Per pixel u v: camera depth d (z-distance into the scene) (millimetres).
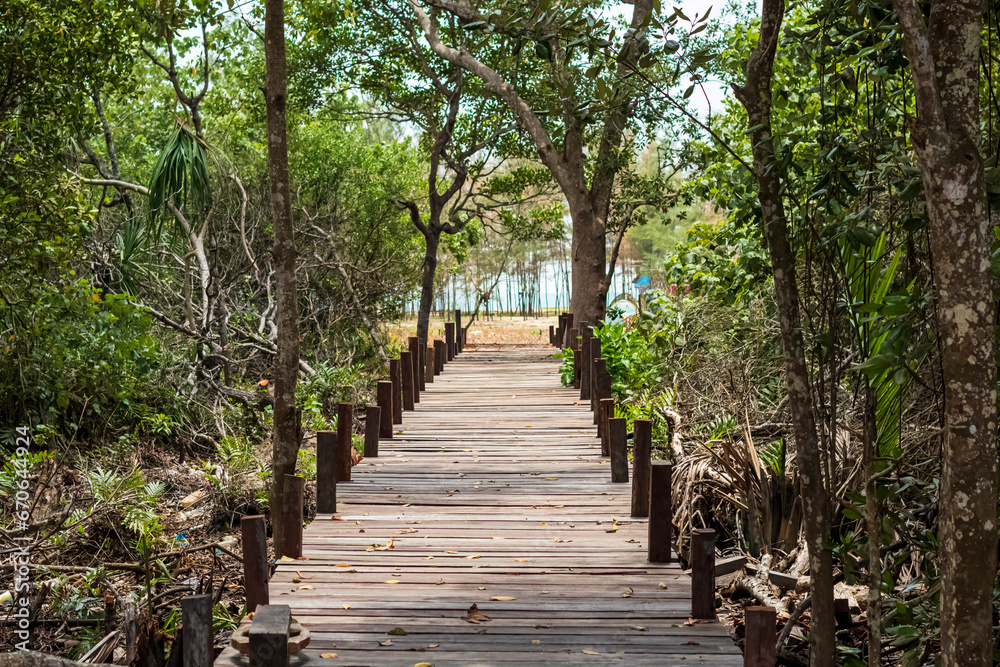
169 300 15555
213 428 12633
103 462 9906
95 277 13008
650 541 5066
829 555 3758
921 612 3580
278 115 6004
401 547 5359
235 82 18234
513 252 37250
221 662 3648
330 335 18469
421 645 3863
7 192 8305
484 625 4098
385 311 20031
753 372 9289
